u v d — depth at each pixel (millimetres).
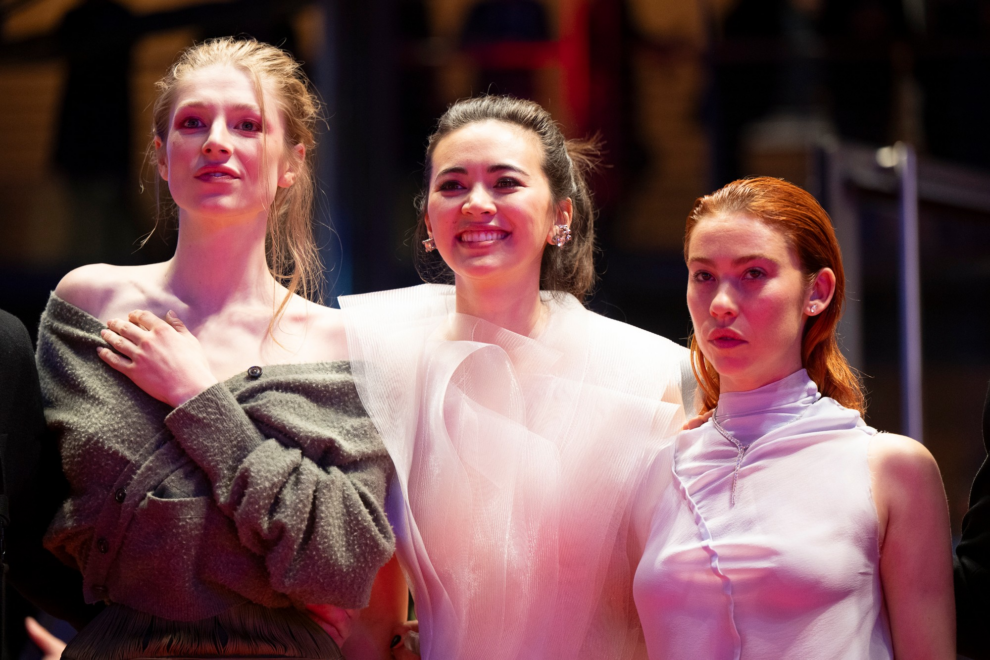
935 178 6586
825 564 2857
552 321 3736
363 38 6816
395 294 3742
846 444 2998
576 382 3566
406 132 9453
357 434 3326
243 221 3430
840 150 6184
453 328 3666
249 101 3383
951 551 2938
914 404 6355
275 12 7605
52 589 3479
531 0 9539
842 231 6125
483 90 9547
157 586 3133
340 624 3475
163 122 3449
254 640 3180
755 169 9516
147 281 3484
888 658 2861
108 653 3137
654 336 3727
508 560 3334
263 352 3393
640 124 9750
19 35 9445
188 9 8219
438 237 3545
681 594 3004
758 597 2896
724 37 9695
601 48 9469
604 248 9516
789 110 9555
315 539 3137
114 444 3146
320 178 6770
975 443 7465
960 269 7254
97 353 3293
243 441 3162
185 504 3104
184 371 3205
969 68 9289
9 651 6051
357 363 3439
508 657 3303
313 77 8469
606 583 3424
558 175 3672
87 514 3135
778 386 3121
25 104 10125
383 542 3219
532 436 3449
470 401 3494
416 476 3434
